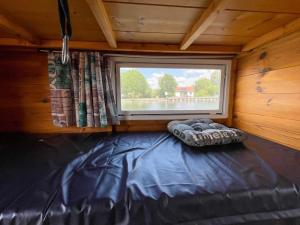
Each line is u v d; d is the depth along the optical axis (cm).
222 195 67
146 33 125
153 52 158
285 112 118
